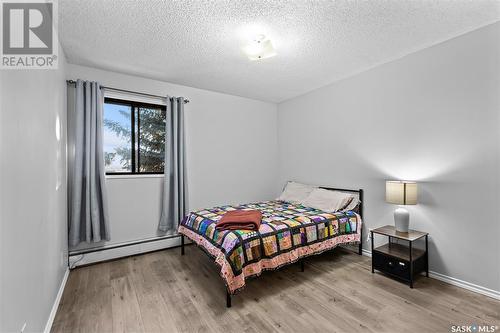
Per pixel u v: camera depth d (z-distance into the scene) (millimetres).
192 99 3781
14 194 1189
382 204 3016
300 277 2566
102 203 2928
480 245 2205
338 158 3574
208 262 3004
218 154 4031
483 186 2191
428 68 2562
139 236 3293
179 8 1888
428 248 2561
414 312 1929
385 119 2971
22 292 1271
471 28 2213
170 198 3488
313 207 3379
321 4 1858
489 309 1956
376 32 2266
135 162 3383
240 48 2553
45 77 1809
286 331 1723
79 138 2764
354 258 3105
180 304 2074
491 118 2145
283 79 3486
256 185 4480
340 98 3531
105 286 2393
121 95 3225
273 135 4727
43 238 1674
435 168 2514
